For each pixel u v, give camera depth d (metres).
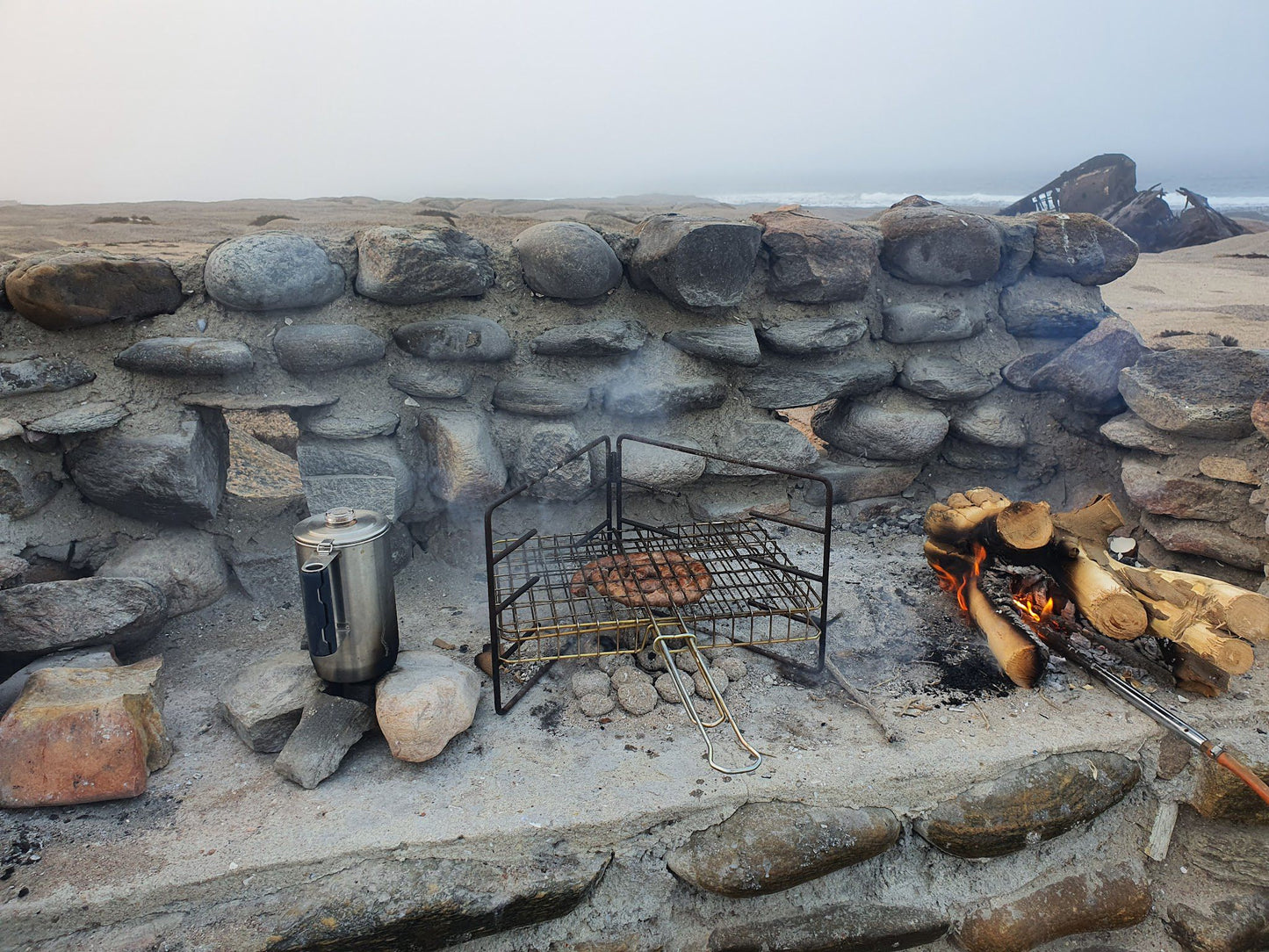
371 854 1.72
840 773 1.95
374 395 2.73
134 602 2.24
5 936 1.55
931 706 2.23
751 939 1.89
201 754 2.01
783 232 3.12
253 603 2.73
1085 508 2.48
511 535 3.04
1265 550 2.56
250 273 2.43
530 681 2.29
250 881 1.66
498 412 2.93
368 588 1.98
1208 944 2.07
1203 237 16.38
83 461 2.36
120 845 1.70
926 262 3.30
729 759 2.01
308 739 1.94
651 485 2.84
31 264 2.30
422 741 1.91
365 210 14.40
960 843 1.98
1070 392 3.22
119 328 2.49
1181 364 2.84
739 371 3.20
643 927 1.87
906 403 3.41
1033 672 2.27
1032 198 20.92
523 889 1.75
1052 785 2.02
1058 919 2.04
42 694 1.91
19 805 1.77
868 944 1.94
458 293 2.78
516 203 19.64
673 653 2.39
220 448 2.70
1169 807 2.20
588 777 1.94
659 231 2.90
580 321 3.01
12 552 2.25
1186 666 2.28
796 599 2.39
